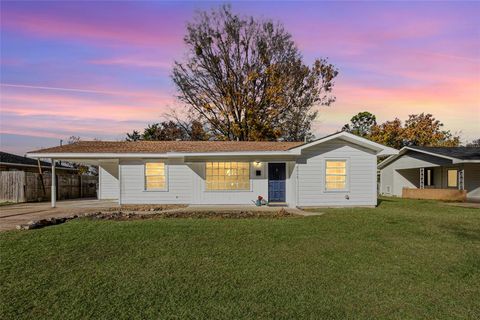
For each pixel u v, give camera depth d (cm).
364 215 1182
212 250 685
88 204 1736
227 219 1092
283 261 612
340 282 507
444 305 425
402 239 796
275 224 982
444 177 2316
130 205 1614
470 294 462
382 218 1105
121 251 672
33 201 1995
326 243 751
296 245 731
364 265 591
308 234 844
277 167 1670
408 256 649
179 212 1291
